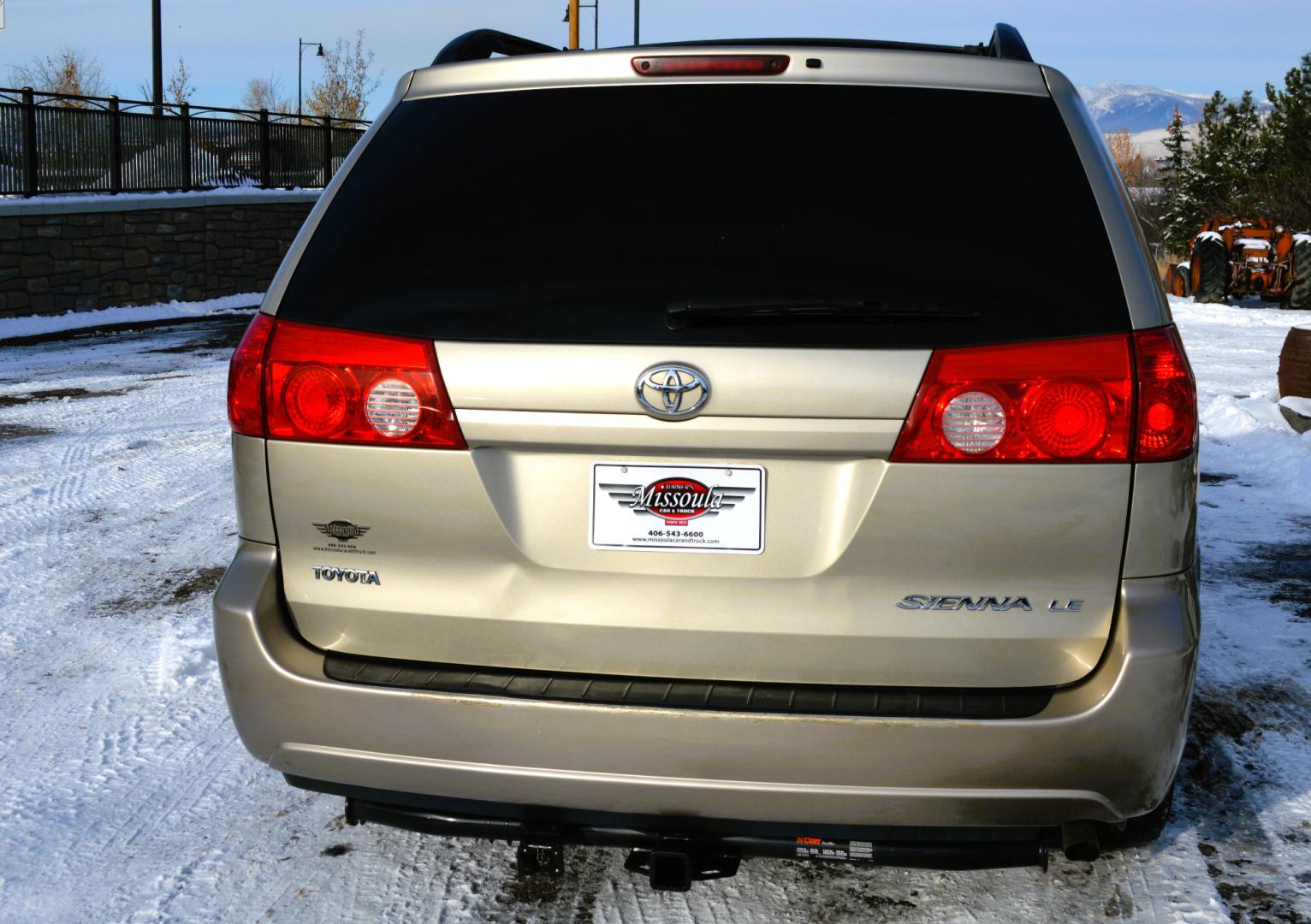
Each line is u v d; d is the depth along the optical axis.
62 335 14.78
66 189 16.31
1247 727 3.60
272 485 2.31
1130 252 2.17
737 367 2.10
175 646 4.33
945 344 2.09
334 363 2.24
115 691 3.96
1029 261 2.14
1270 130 33.16
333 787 2.33
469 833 2.31
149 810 3.15
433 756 2.21
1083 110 2.37
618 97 2.38
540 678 2.24
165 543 5.78
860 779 2.10
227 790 3.26
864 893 2.72
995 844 2.21
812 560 2.16
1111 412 2.09
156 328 15.87
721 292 2.12
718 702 2.14
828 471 2.14
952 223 2.17
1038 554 2.12
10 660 4.22
